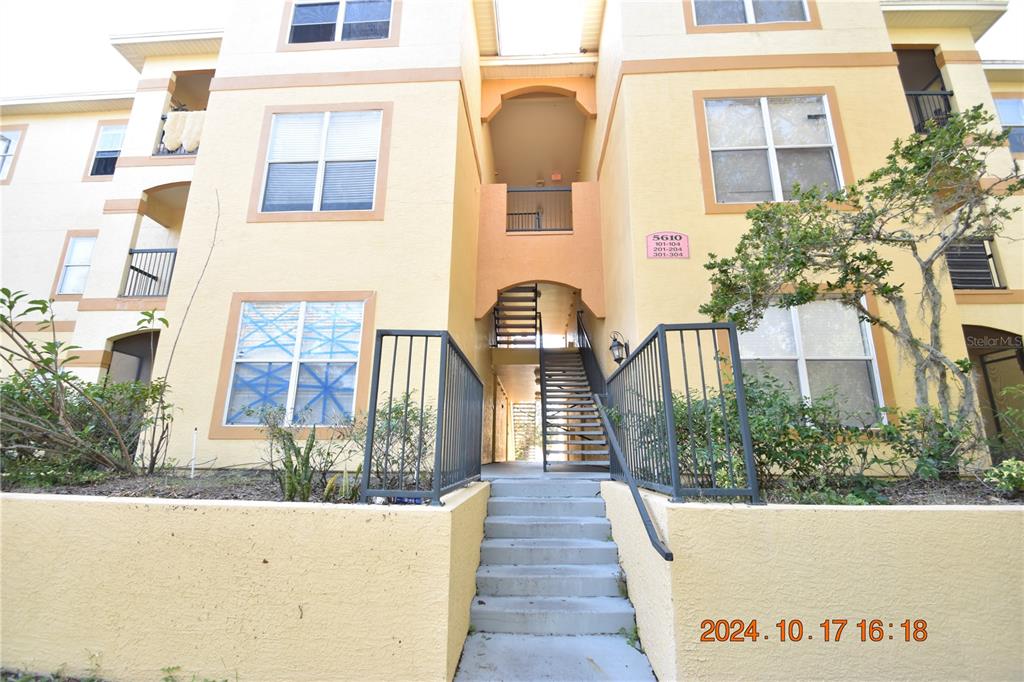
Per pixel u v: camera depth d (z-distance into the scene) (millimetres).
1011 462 3537
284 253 6414
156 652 2562
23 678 2566
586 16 8703
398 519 2629
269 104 6973
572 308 11828
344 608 2547
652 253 6102
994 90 9297
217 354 6066
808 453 3633
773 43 6746
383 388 5965
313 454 5168
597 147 9180
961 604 2396
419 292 6266
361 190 6668
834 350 5641
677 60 6770
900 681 2334
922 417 4125
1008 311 8039
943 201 4121
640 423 3732
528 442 19656
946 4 8602
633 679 2727
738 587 2439
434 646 2490
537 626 3283
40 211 10516
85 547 2711
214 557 2637
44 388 4078
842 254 4203
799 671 2352
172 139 9977
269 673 2500
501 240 8766
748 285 4375
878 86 6512
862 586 2426
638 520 3266
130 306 9156
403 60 7098
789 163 6371
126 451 4531
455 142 6773
